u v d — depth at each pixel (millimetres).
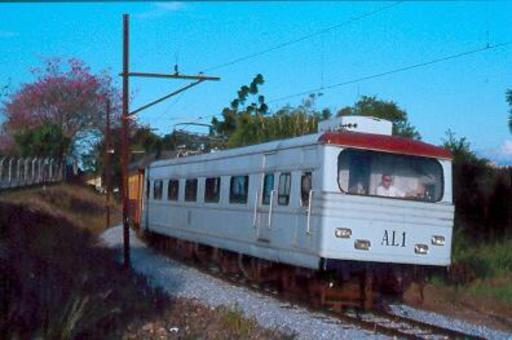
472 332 13828
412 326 13867
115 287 14695
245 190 18969
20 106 55500
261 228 17734
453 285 19062
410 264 15305
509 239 23984
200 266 23609
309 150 15570
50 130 53531
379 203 14977
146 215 29984
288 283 17062
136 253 27656
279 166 16969
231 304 14758
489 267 20641
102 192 57500
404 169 15484
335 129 16359
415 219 15320
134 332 11320
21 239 18828
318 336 12312
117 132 57719
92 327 10641
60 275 14320
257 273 18594
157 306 13594
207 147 34344
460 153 26156
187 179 24391
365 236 14867
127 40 22719
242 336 11477
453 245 22641
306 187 15492
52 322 10242
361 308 15672
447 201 15711
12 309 10430
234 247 19516
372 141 15203
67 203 41531
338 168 14930
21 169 40469
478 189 25344
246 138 33906
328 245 14648
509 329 15047
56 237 21703
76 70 57156
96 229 37969
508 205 24641
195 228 23094
